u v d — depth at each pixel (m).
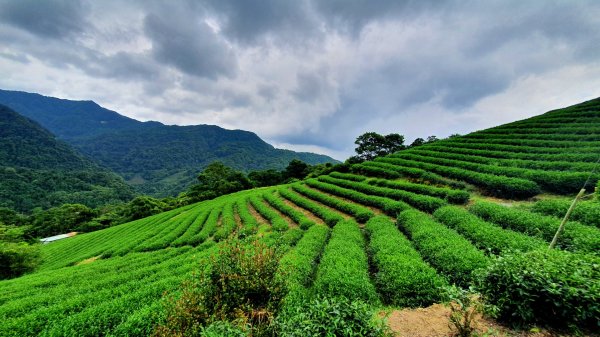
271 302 7.28
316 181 41.12
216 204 49.19
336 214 25.39
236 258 7.81
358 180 36.34
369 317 5.80
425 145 42.03
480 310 6.29
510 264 6.28
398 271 11.11
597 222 12.46
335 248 15.21
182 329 6.37
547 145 27.97
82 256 34.12
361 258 13.71
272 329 6.02
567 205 14.51
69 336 10.25
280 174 94.00
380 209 24.31
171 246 29.80
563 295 5.57
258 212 37.56
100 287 16.78
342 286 10.45
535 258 6.32
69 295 15.88
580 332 5.46
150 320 10.12
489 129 40.12
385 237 15.77
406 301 10.00
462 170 26.48
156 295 12.71
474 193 23.25
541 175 20.47
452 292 6.04
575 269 5.96
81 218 78.50
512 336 5.75
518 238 11.82
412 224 17.16
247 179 84.81
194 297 6.86
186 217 43.66
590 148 23.53
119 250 31.78
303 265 13.69
